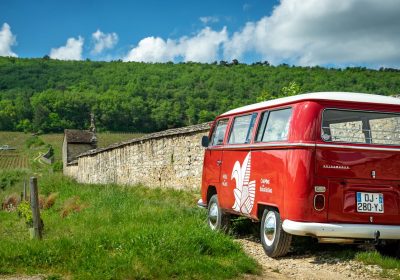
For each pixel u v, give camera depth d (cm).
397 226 657
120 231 773
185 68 15225
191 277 555
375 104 673
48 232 1120
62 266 606
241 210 803
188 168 1902
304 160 638
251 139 783
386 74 10738
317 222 634
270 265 661
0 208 2762
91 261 603
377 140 673
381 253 743
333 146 645
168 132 2078
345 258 690
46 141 11812
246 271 602
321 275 603
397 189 664
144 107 11050
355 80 10144
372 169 656
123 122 11112
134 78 14462
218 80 12362
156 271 563
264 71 13225
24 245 684
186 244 660
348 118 670
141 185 2425
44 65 17900
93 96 12700
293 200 640
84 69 17175
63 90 14888
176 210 1127
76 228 1091
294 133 656
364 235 642
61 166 7162
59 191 2442
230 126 888
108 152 3297
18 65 17938
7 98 15150
